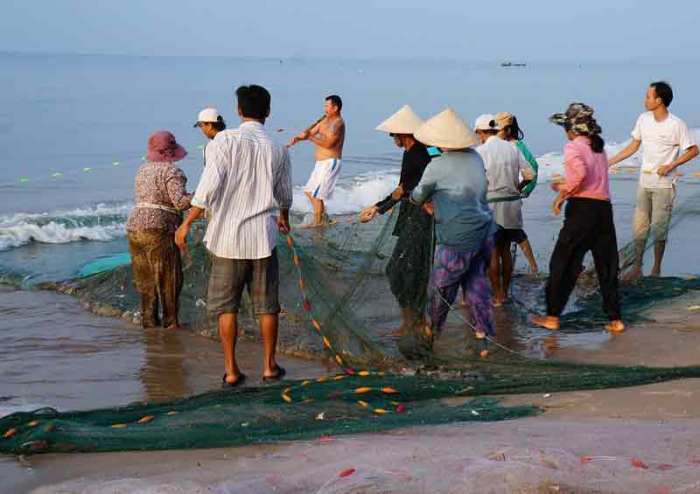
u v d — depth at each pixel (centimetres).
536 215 1244
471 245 611
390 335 638
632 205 1293
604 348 647
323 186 1127
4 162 1839
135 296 812
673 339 668
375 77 7069
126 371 623
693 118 3031
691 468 335
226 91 4231
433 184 609
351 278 655
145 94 3838
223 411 489
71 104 3131
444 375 582
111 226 1212
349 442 413
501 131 771
